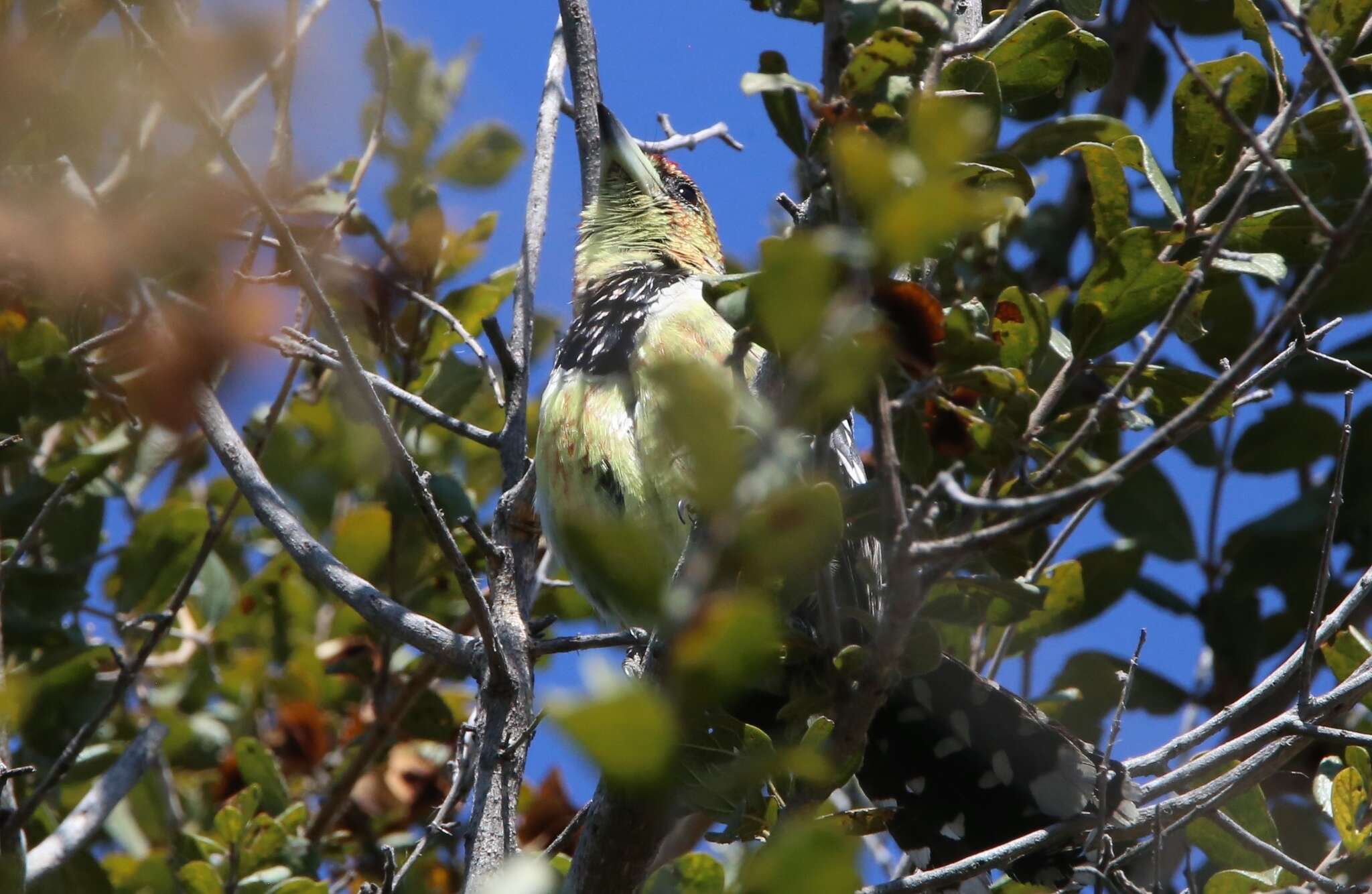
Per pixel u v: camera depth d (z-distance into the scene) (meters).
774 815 5.11
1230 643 9.77
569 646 7.23
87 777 9.18
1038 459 5.86
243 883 8.12
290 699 10.02
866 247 2.84
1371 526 9.77
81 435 10.55
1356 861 6.72
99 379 9.12
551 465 8.35
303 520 10.53
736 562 2.93
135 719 9.75
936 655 5.24
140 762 8.01
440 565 9.85
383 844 9.25
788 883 2.80
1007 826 7.00
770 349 4.62
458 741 7.56
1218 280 6.77
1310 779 8.70
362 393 6.17
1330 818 7.54
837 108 4.89
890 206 2.80
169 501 10.27
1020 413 5.37
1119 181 6.00
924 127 2.78
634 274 9.23
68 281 4.45
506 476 7.72
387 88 8.27
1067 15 6.66
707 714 4.86
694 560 2.96
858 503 5.07
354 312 9.55
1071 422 6.14
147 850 9.37
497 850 6.50
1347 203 6.77
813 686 5.18
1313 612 6.34
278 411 7.86
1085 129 6.62
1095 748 7.18
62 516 9.45
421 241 9.53
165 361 4.95
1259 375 6.00
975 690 7.13
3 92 4.69
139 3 6.50
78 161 5.45
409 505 9.57
